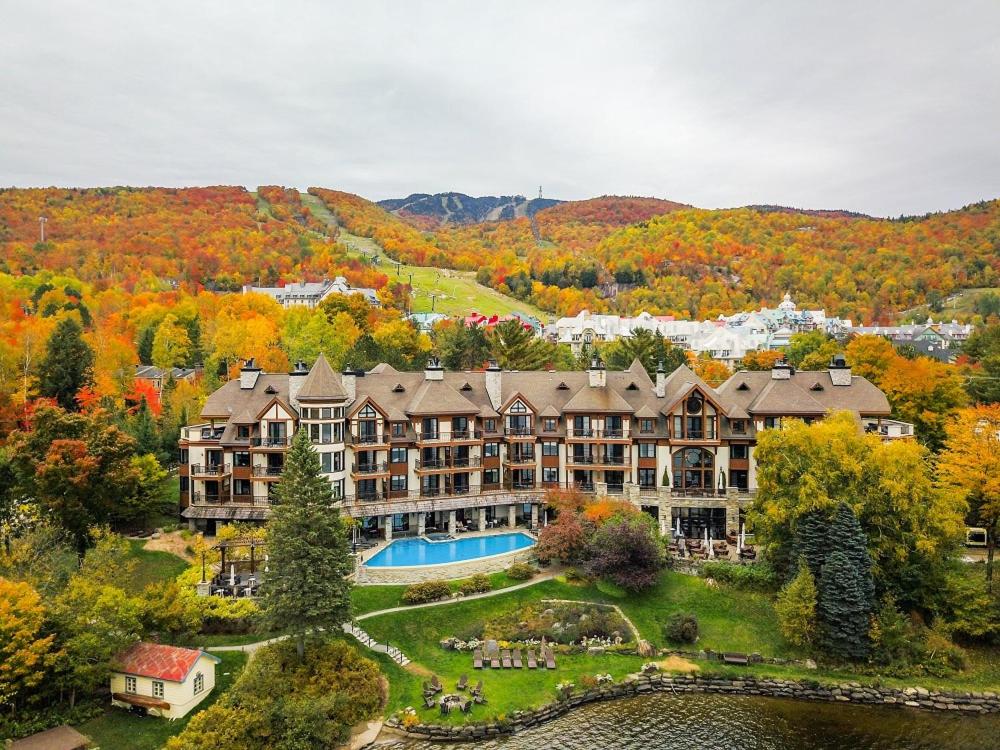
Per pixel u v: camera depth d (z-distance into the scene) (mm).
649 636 59031
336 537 51969
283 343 130125
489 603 61594
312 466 52094
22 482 62594
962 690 53219
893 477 60938
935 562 59906
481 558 66250
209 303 160250
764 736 48250
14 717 42688
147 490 69375
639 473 77938
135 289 183250
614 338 193625
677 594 63812
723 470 76875
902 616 57188
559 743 46781
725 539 74000
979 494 64812
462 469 76062
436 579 64000
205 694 47312
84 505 61344
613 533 64188
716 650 57594
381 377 79375
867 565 57625
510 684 52062
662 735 48031
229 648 52375
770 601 62250
